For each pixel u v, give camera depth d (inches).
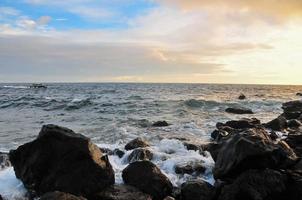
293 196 387.5
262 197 380.8
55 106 1588.3
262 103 1753.2
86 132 859.4
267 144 421.7
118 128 903.1
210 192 409.1
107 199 394.9
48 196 350.9
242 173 403.9
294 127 882.1
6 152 589.6
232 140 447.8
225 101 1828.2
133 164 440.5
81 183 404.5
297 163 431.5
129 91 3366.1
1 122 1098.1
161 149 599.2
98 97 2249.0
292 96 2544.3
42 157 425.7
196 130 877.2
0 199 394.6
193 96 2377.0
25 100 1940.2
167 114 1259.8
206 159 532.1
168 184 425.7
